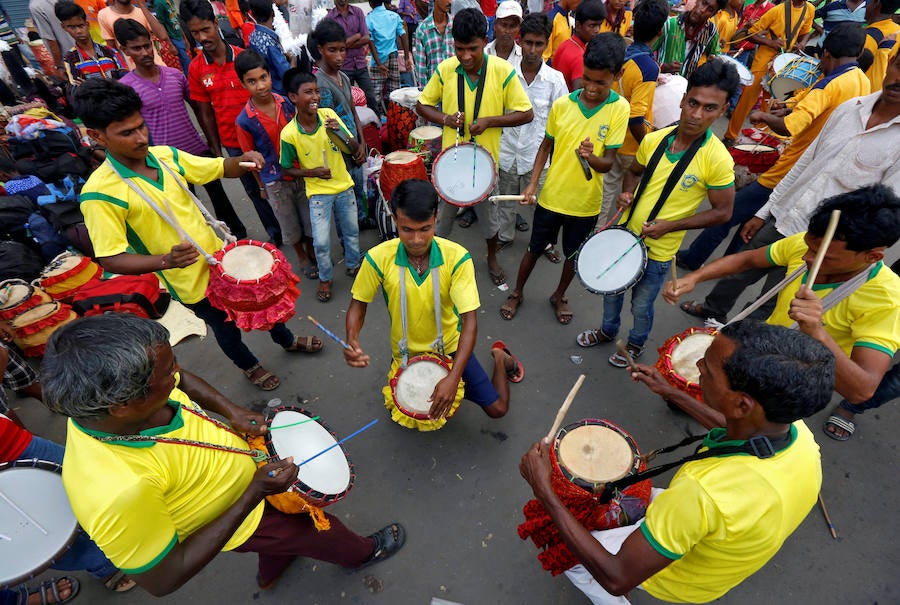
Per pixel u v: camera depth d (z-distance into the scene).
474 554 2.63
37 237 4.24
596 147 3.26
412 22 8.31
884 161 2.81
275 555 2.15
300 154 3.61
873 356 1.78
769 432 1.30
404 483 2.94
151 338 1.24
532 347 3.79
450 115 3.79
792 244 2.22
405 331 2.61
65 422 3.40
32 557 1.49
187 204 2.68
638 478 1.72
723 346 1.27
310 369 3.67
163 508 1.38
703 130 2.60
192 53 6.84
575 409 3.34
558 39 5.34
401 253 2.33
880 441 3.10
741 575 1.43
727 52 6.68
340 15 6.09
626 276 2.95
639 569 1.37
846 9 6.40
